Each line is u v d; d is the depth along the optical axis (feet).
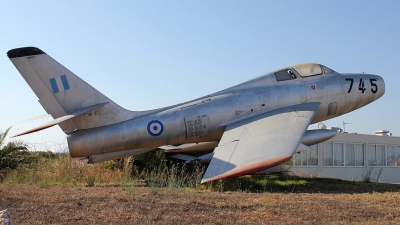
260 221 17.74
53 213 18.24
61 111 36.24
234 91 41.81
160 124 38.17
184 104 40.55
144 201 22.24
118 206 20.40
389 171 95.66
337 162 86.89
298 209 20.83
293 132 32.58
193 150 47.26
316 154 83.71
